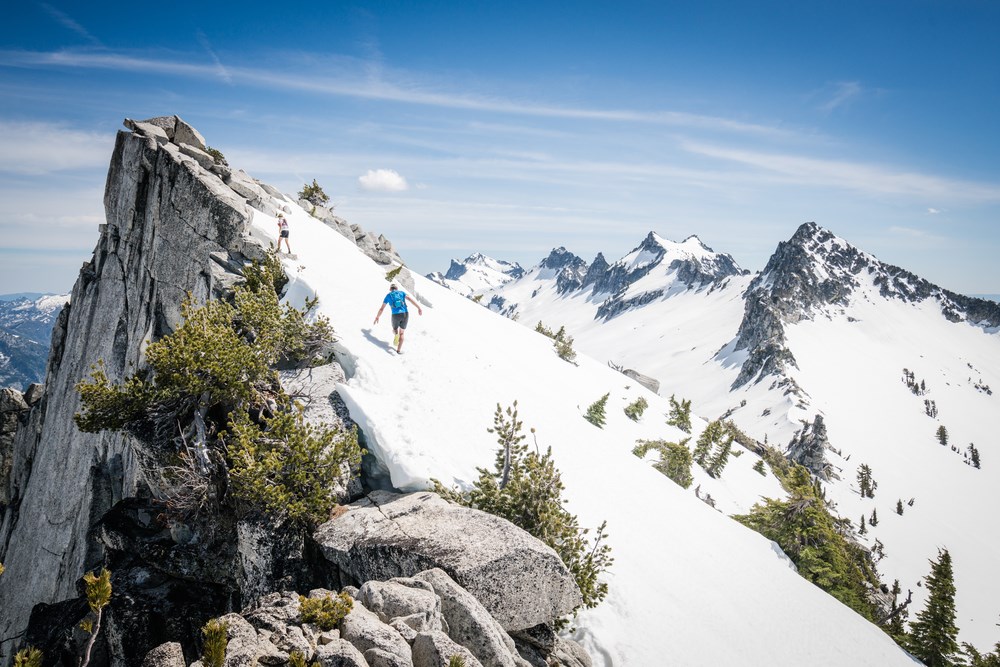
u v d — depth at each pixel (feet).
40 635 39.63
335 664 22.93
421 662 24.47
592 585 41.09
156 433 43.68
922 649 129.90
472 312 139.13
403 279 99.66
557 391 103.04
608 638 39.32
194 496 40.68
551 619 33.99
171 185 81.66
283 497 36.70
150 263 83.15
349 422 48.21
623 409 153.58
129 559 42.63
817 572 116.98
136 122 89.92
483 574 31.60
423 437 49.65
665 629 42.11
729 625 45.88
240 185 94.43
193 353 42.55
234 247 74.59
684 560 53.62
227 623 26.08
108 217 92.17
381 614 27.84
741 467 224.33
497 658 27.37
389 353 62.85
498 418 44.73
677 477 132.05
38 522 83.25
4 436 100.27
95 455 77.46
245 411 43.86
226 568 40.75
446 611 28.81
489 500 40.86
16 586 81.51
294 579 36.19
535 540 34.47
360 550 35.27
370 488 45.42
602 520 53.93
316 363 57.06
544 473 41.19
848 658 48.47
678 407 219.00
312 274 75.51
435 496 40.68
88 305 93.40
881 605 136.56
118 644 36.52
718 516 71.41
